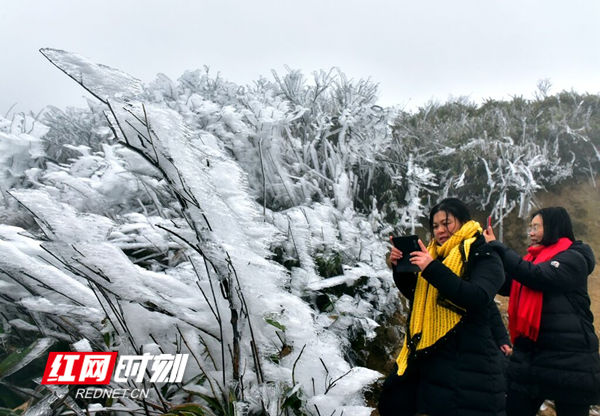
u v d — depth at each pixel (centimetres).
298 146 348
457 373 180
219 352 162
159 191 244
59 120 387
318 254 258
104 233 147
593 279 450
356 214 337
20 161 296
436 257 204
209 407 155
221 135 295
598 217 523
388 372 270
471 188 527
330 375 166
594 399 212
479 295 175
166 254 225
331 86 428
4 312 194
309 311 162
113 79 125
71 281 154
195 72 404
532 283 220
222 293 143
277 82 422
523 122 632
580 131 608
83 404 166
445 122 672
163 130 132
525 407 228
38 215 137
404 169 414
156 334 158
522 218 505
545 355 219
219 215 137
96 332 160
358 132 376
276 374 156
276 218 262
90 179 267
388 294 289
